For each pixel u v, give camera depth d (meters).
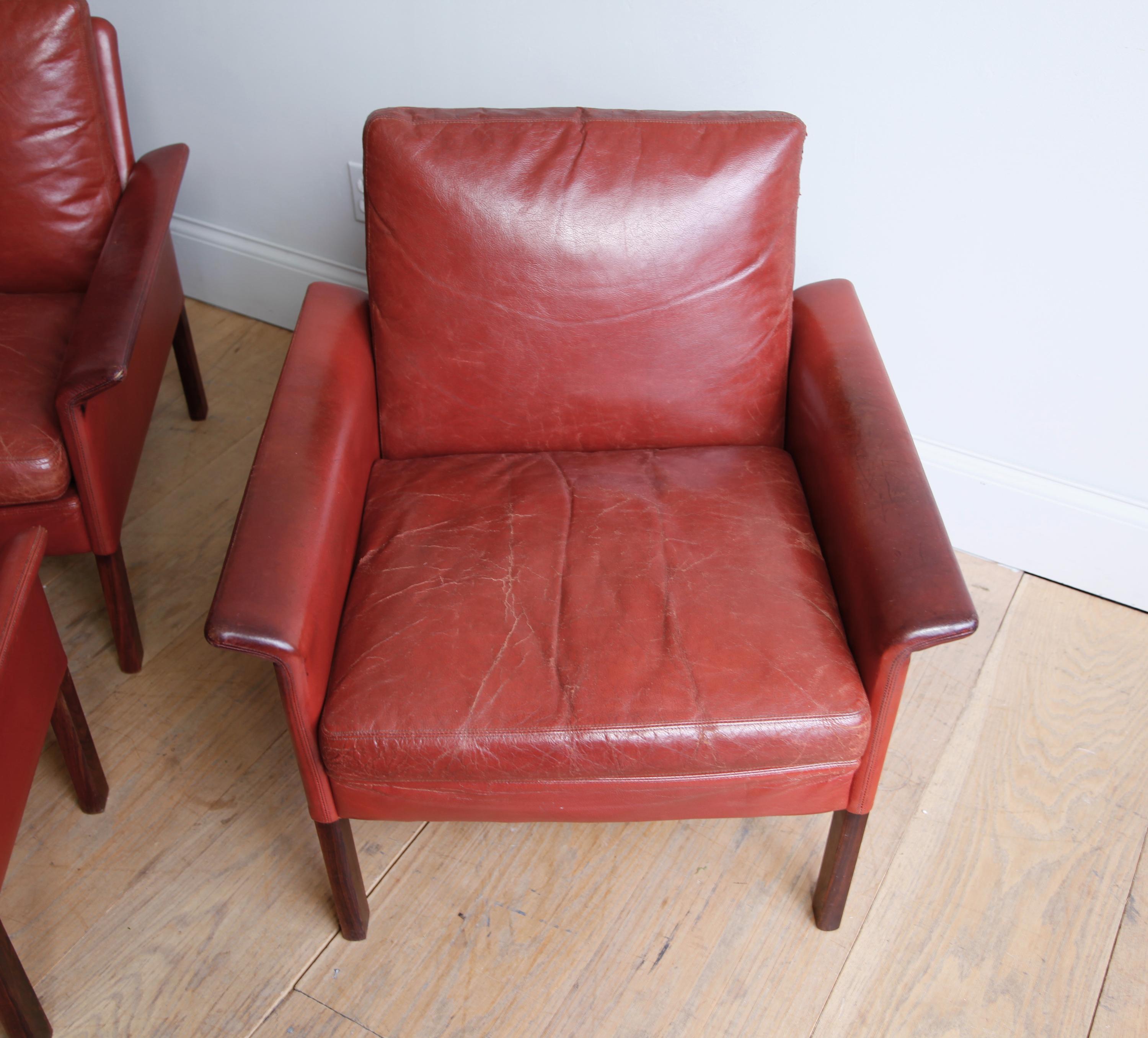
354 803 1.23
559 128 1.43
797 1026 1.33
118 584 1.66
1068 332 1.68
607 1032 1.33
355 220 2.26
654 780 1.20
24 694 1.21
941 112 1.58
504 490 1.45
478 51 1.89
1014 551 1.94
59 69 1.72
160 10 2.14
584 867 1.50
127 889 1.47
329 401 1.37
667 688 1.17
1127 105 1.46
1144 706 1.73
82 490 1.54
